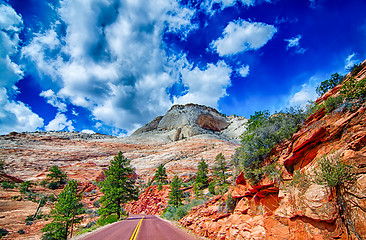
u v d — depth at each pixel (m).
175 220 19.55
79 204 25.23
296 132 6.54
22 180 53.34
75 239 10.33
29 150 85.81
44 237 22.36
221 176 36.66
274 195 6.74
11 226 25.78
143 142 131.38
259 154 7.36
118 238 10.28
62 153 89.31
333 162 4.50
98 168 73.00
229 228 8.41
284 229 5.58
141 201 54.91
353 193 3.88
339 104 5.32
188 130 155.50
